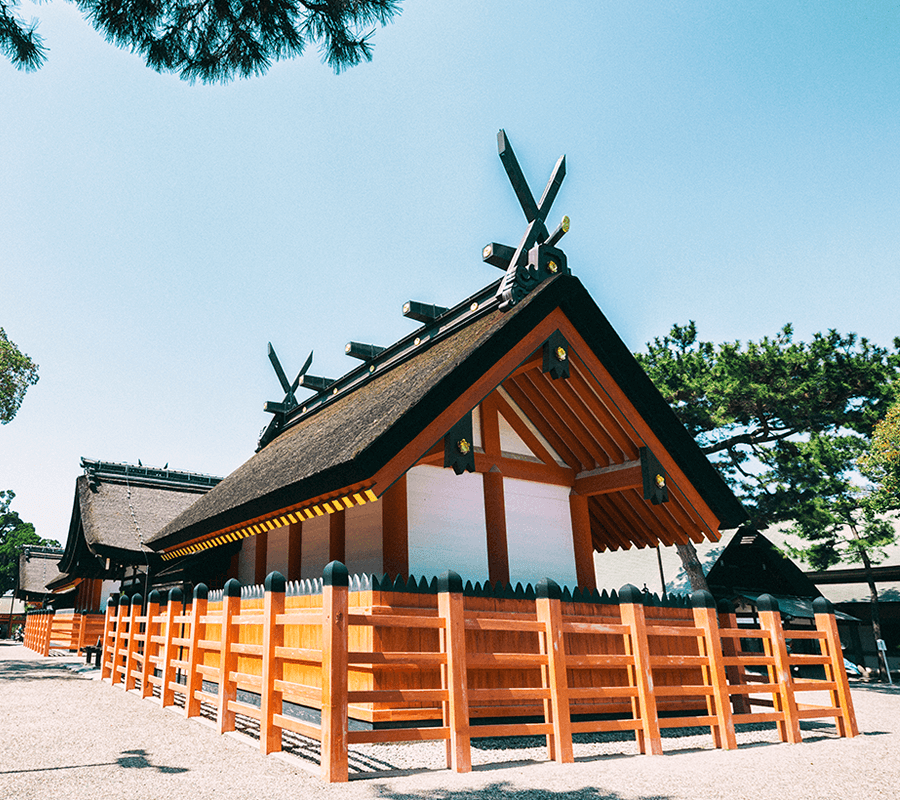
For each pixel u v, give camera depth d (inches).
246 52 230.1
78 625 1046.4
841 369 819.4
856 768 256.2
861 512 941.8
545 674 271.1
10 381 1011.9
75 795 194.2
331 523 476.1
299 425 722.2
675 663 303.0
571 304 400.8
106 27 218.1
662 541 509.0
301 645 352.2
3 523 3430.1
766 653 346.9
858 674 1069.8
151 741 284.8
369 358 635.5
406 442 322.3
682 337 967.6
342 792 201.0
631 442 438.9
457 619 250.4
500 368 362.6
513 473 453.1
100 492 987.3
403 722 299.4
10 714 368.5
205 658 463.5
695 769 249.6
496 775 232.7
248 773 225.0
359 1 217.9
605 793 207.9
